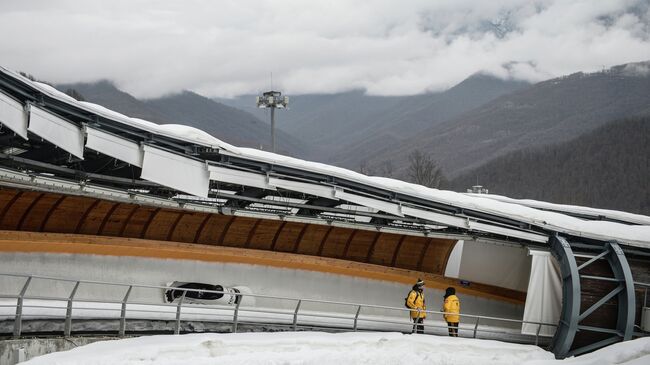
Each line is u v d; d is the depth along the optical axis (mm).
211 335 16219
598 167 167250
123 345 14930
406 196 20344
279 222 23812
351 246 24953
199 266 21891
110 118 16422
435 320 23500
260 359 15328
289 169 19406
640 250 21422
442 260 25359
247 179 18906
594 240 21016
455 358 17453
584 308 20031
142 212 22156
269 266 22672
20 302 15031
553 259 20984
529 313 20734
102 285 20406
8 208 20203
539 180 172500
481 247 24250
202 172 18297
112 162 20047
